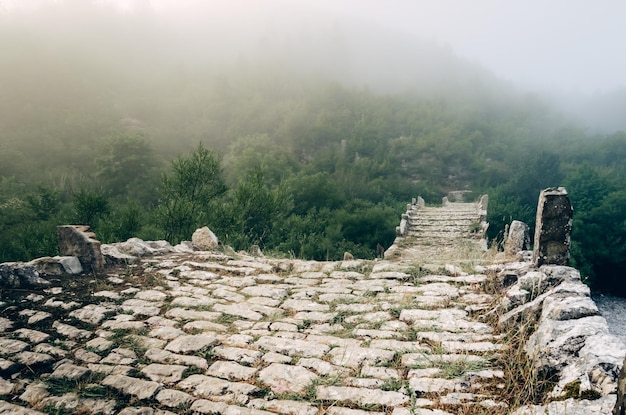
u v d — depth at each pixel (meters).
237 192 14.91
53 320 4.34
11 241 18.92
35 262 5.55
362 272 5.93
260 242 15.39
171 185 13.56
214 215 13.32
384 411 2.81
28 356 3.59
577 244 30.31
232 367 3.43
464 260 6.26
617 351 2.65
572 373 2.68
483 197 17.94
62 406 2.93
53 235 16.23
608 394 2.37
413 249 13.07
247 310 4.65
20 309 4.55
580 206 32.84
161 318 4.44
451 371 3.20
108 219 15.16
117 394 3.09
